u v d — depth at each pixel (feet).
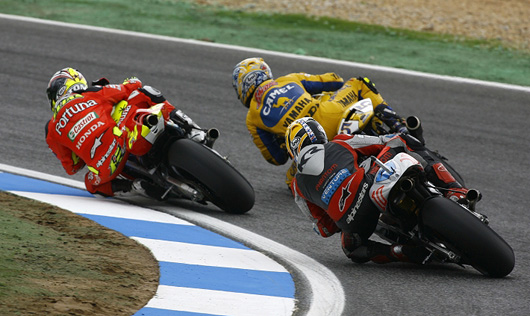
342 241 63.36
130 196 82.02
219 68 136.87
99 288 52.31
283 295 54.65
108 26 160.15
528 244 71.61
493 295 55.42
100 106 78.59
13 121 109.60
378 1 188.44
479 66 142.10
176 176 76.02
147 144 72.90
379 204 58.85
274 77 131.54
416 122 67.56
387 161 60.70
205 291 54.24
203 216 75.46
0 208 71.05
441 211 56.70
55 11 170.30
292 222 75.77
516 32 167.32
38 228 65.57
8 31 152.15
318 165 61.11
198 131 78.89
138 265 58.75
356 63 140.26
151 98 76.79
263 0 186.29
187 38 153.89
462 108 121.08
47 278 52.85
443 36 162.20
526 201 86.89
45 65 135.03
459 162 100.37
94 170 77.15
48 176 88.17
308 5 182.19
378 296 55.06
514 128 113.91
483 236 56.49
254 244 67.67
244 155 100.78
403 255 60.80
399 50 150.71
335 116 79.87
